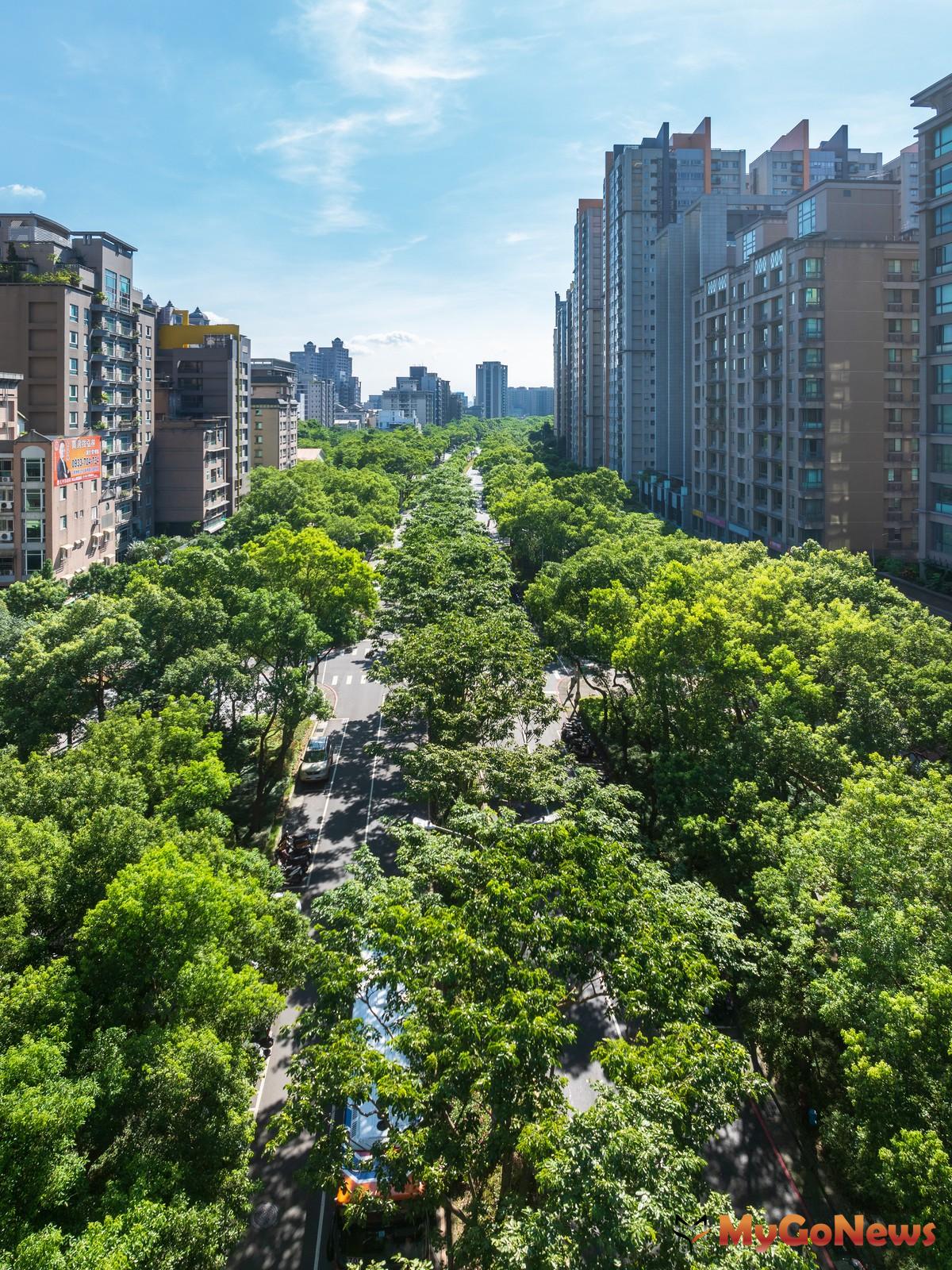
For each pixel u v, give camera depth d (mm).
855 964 20297
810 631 42281
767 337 90125
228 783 29344
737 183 153000
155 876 19750
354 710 64812
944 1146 16531
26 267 85250
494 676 38875
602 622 47469
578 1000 21531
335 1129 16812
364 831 44344
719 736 37906
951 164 60219
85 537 82062
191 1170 16938
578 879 21500
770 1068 28141
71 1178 14859
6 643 44562
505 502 108938
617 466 159000
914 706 35000
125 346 100812
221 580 51062
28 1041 16328
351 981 19109
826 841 24125
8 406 75000
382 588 67125
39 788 25766
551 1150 14422
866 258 79812
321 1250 22469
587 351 189000
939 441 62906
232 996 19922
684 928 21422
